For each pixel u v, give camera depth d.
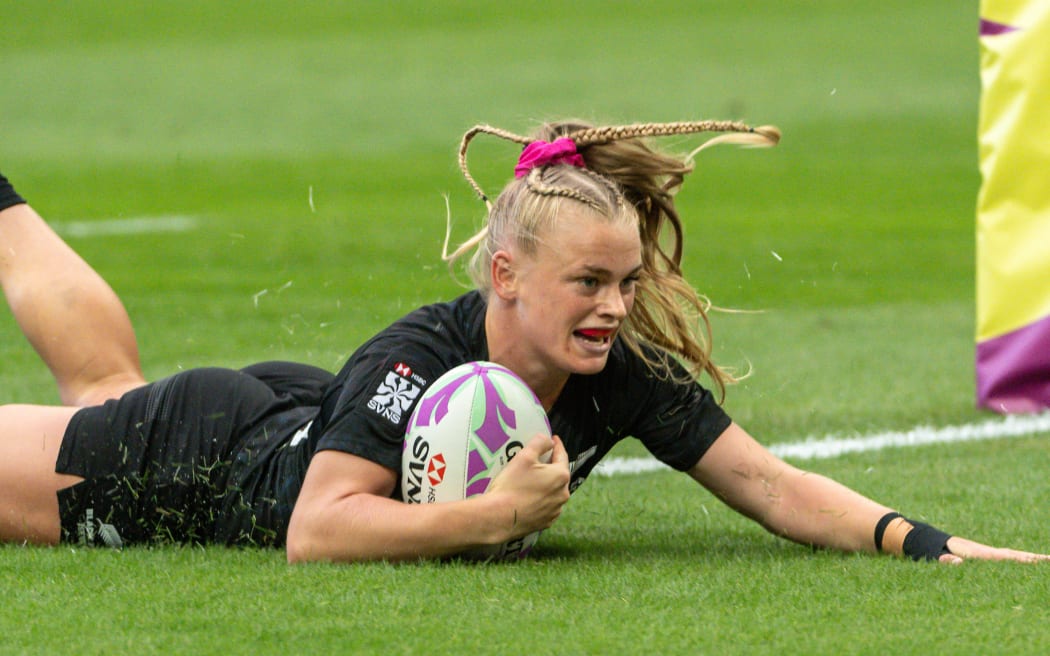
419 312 12.24
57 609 10.31
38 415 13.42
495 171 58.88
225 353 25.41
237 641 9.46
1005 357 21.44
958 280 36.88
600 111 75.44
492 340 11.87
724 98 79.25
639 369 12.42
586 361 11.30
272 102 81.62
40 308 15.40
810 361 26.16
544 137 12.05
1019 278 21.28
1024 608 10.27
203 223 45.44
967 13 104.75
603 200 11.12
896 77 84.56
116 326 15.58
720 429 12.66
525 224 11.25
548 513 11.21
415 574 11.04
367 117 76.75
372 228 43.62
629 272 11.21
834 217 47.94
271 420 12.96
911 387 23.64
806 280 36.59
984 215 21.70
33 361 25.50
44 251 15.81
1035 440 19.36
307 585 10.75
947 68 86.81
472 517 11.05
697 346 12.57
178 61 95.94
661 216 12.21
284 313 29.55
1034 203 21.30
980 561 11.72
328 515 11.34
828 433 20.22
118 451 12.98
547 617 10.00
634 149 11.85
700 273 37.41
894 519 12.28
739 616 10.08
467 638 9.49
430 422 11.34
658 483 17.22
